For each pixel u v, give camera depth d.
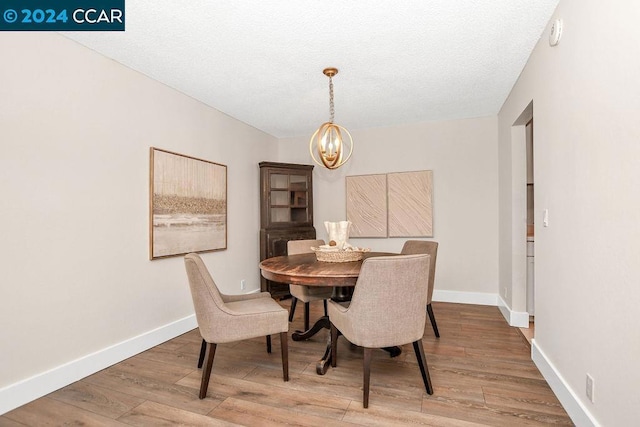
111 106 2.44
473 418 1.70
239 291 3.96
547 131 2.06
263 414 1.76
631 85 1.20
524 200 3.14
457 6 1.90
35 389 1.93
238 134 4.02
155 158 2.78
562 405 1.79
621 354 1.26
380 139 4.43
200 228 3.29
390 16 1.98
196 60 2.51
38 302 1.97
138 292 2.63
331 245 2.65
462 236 4.06
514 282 3.15
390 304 1.80
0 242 1.80
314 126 4.37
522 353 2.51
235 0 1.82
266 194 4.29
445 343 2.72
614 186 1.31
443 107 3.66
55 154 2.07
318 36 2.20
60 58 2.11
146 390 2.02
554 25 1.87
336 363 2.36
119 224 2.48
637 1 1.16
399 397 1.90
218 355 2.54
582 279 1.58
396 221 4.34
